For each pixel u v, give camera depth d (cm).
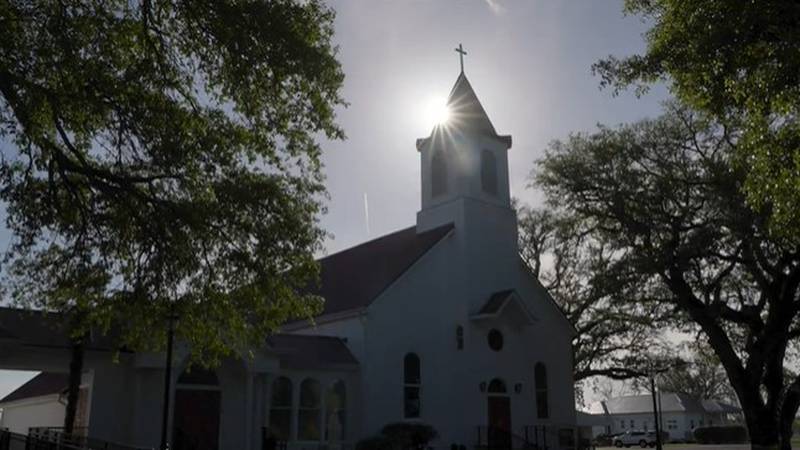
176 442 2328
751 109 1245
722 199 2417
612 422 9019
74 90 1303
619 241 2814
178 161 1398
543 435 3212
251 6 1361
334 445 2695
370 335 2814
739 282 2894
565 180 2961
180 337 1823
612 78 1530
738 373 2833
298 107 1501
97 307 1569
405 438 2644
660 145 2733
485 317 3036
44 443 1579
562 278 3934
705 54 1239
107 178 1407
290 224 1515
